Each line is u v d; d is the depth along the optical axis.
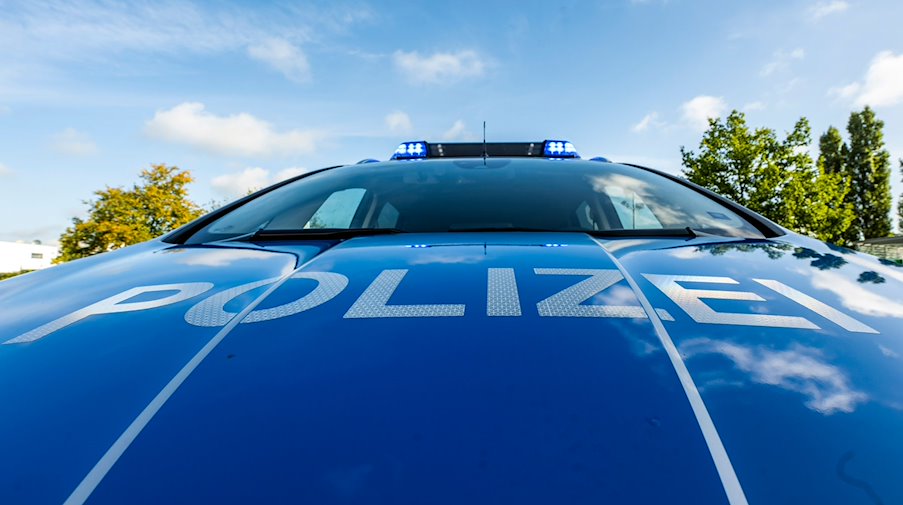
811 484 0.48
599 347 0.68
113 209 36.50
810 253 1.16
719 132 28.03
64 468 0.53
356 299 0.84
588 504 0.47
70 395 0.63
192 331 0.77
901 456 0.51
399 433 0.54
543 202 1.54
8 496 0.51
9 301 0.98
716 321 0.76
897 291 0.90
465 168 1.90
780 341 0.70
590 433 0.54
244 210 1.64
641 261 1.05
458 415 0.56
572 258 1.04
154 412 0.59
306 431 0.55
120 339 0.75
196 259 1.17
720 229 1.39
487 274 0.93
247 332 0.75
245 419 0.57
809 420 0.55
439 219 1.45
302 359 0.67
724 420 0.55
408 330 0.73
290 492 0.49
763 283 0.92
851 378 0.62
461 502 0.47
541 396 0.59
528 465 0.50
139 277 1.04
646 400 0.58
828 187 27.03
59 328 0.80
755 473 0.49
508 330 0.73
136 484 0.51
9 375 0.68
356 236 1.34
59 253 36.00
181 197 39.28
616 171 1.87
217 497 0.49
